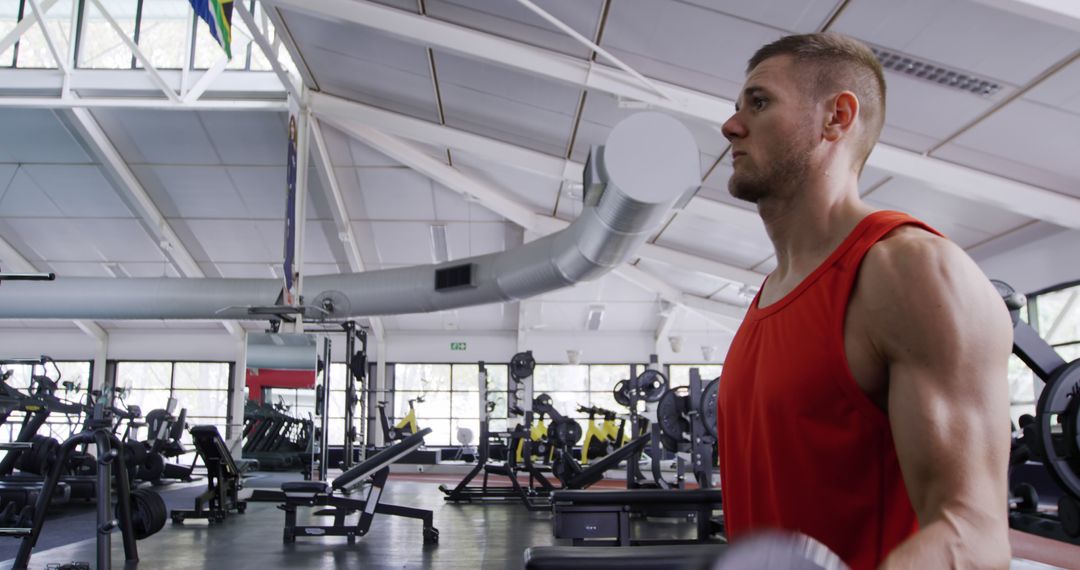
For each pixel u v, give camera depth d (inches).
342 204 387.2
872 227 23.1
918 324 19.9
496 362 535.2
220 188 381.7
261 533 210.1
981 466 18.6
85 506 263.1
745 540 12.8
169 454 341.1
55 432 468.1
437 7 205.3
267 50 265.0
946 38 154.3
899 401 20.1
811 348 23.0
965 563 17.1
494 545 193.2
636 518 244.7
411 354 535.8
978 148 192.1
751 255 335.6
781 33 165.9
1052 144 182.4
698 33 176.6
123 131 345.7
